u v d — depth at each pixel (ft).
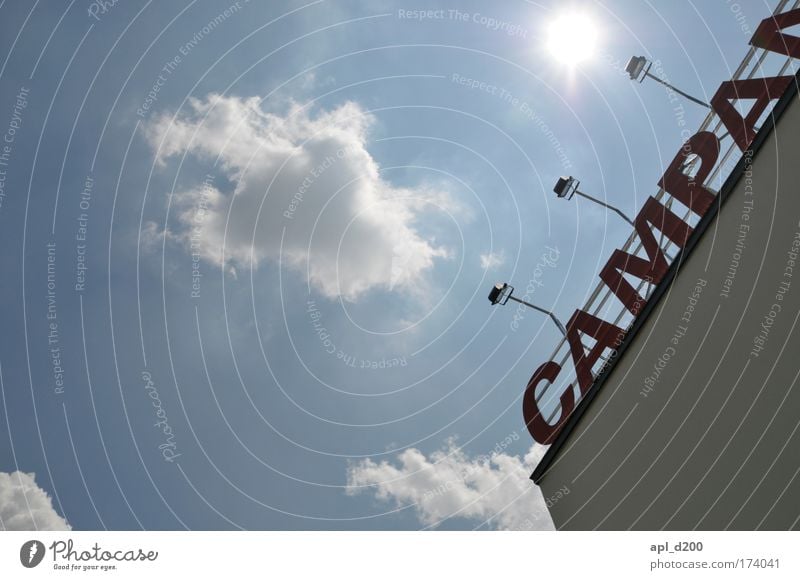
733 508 28.27
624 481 36.50
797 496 25.27
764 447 27.43
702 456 31.04
